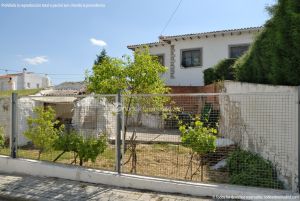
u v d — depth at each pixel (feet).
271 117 19.84
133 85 25.43
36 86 155.53
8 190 20.74
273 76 20.79
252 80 26.76
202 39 65.67
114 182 21.06
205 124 22.75
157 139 24.40
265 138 20.72
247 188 17.94
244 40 62.23
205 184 18.84
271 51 21.12
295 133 16.97
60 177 23.09
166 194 19.15
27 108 34.65
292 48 19.31
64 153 27.30
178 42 68.03
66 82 78.69
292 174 17.24
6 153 27.91
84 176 22.13
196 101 24.34
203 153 20.88
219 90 41.81
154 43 69.82
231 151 23.75
